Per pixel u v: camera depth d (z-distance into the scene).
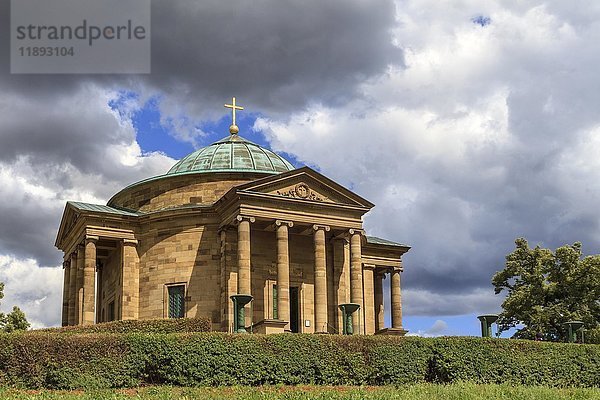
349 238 64.81
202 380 37.84
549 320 78.69
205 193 67.38
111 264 69.69
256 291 62.94
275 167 71.62
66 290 70.88
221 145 74.38
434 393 35.97
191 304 63.16
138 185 70.19
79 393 34.78
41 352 36.44
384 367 40.69
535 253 83.38
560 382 43.31
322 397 33.97
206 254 64.12
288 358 39.38
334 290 65.38
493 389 37.38
